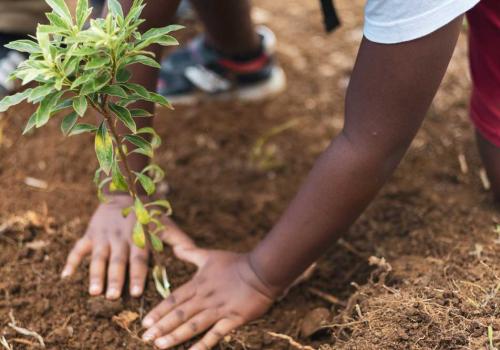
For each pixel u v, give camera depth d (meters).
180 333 1.21
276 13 1.88
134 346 1.21
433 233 1.34
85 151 1.52
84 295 1.27
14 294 1.28
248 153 1.55
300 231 1.16
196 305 1.22
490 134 1.31
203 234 1.40
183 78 1.62
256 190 1.48
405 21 1.03
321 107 1.65
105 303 1.24
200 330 1.21
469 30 1.30
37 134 1.55
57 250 1.33
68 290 1.27
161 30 1.03
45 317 1.25
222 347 1.22
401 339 1.14
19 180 1.47
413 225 1.37
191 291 1.23
